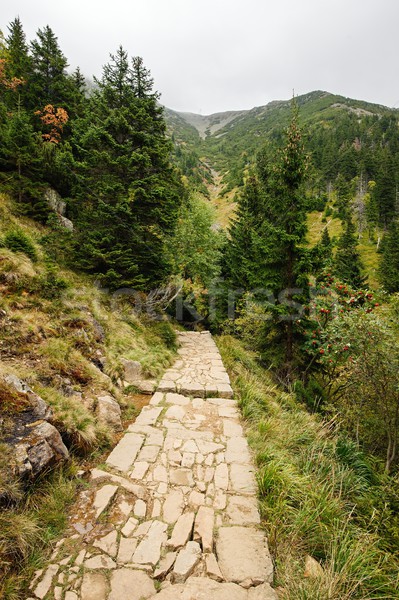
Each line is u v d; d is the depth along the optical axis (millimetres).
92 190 9500
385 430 6660
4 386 3248
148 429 4527
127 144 9484
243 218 18656
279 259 9641
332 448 4707
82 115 17359
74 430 3543
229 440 4406
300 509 3184
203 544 2672
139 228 9477
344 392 8250
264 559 2553
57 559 2400
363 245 51531
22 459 2752
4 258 5602
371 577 2570
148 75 10484
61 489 2938
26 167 11352
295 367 9852
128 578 2311
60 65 17781
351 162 73438
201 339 12164
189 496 3244
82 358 4941
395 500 3820
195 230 19516
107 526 2760
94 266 9047
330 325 7371
